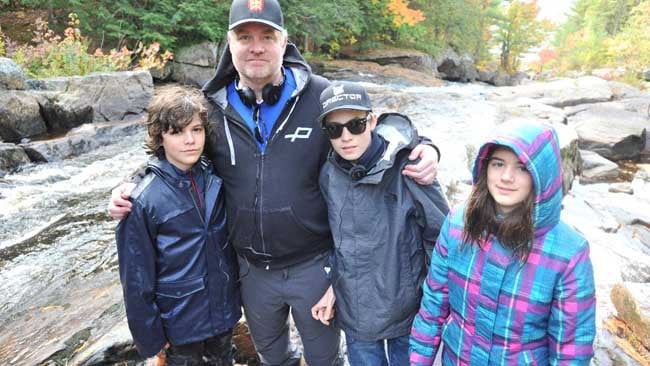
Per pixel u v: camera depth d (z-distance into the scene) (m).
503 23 34.84
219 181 1.72
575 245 1.23
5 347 2.38
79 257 3.48
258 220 1.65
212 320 1.77
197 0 12.90
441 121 7.88
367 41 20.94
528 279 1.25
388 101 9.57
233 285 1.83
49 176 5.19
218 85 1.70
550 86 10.74
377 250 1.54
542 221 1.22
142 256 1.63
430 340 1.53
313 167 1.65
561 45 40.06
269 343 1.97
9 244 3.65
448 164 5.57
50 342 2.39
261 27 1.55
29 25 12.22
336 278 1.62
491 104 9.44
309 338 1.89
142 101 7.74
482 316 1.35
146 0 12.53
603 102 9.26
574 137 5.43
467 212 1.33
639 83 14.97
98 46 12.31
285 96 1.64
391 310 1.56
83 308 2.73
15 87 6.31
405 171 1.50
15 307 2.79
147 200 1.61
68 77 7.12
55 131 6.61
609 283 3.06
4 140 5.97
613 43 18.80
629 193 5.39
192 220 1.68
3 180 4.98
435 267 1.48
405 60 20.31
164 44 12.28
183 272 1.69
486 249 1.32
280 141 1.62
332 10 16.20
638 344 2.30
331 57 19.19
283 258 1.72
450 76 25.72
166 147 1.62
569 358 1.24
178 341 1.75
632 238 4.09
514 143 1.17
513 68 36.47
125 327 2.36
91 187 4.95
